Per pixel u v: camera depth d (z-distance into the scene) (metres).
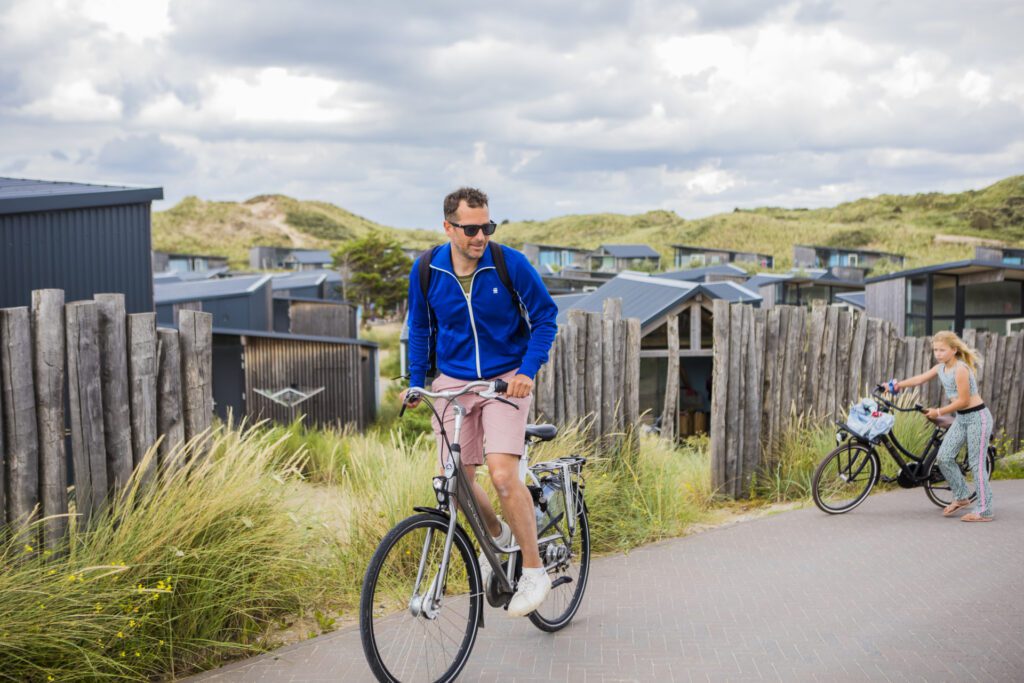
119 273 10.88
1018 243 166.88
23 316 3.70
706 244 188.38
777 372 8.04
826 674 3.42
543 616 3.95
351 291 60.31
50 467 3.79
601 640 3.88
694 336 18.34
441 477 3.29
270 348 21.23
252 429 4.68
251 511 4.34
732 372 7.61
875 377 9.20
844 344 8.75
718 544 5.75
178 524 3.94
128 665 3.53
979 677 3.35
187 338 4.36
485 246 3.38
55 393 3.81
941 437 6.98
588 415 6.69
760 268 96.06
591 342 6.70
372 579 3.06
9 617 3.28
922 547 5.52
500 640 3.91
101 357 4.00
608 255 97.69
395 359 38.47
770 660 3.59
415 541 3.94
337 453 10.58
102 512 3.96
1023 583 4.61
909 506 7.02
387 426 21.72
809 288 42.97
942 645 3.70
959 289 23.12
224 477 4.32
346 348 21.55
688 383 20.98
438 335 3.59
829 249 105.50
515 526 3.47
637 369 7.04
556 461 4.16
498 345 3.51
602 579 4.95
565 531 4.05
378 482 5.43
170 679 3.63
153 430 4.18
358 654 3.76
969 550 5.41
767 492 7.83
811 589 4.62
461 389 3.33
